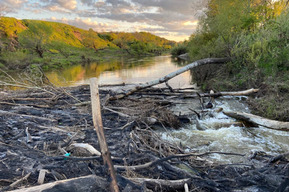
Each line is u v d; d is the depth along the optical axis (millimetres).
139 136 5020
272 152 4898
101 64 40219
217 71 12188
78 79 18672
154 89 11227
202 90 12180
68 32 117812
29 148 3859
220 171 3490
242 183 2984
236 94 9562
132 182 2486
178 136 5855
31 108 7004
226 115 7355
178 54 59656
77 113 6652
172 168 3180
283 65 9375
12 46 41406
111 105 7777
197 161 4012
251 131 6141
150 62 38375
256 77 9844
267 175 3023
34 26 48938
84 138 4641
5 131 4734
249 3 13383
